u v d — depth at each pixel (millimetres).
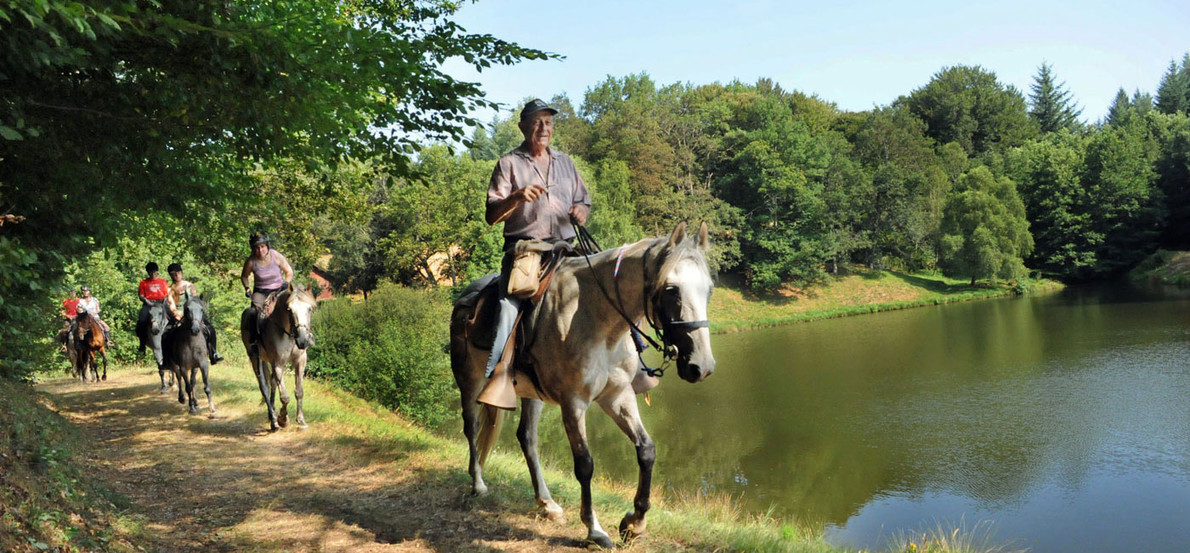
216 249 13586
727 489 20344
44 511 4934
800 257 71438
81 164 6137
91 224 7270
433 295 27594
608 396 5156
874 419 27672
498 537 5602
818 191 76375
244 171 8570
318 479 7664
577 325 4938
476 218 56219
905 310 65312
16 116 5066
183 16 5293
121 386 16781
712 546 5395
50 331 10492
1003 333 46844
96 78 5668
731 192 80062
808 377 36656
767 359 43406
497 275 6062
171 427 11117
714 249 70375
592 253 5645
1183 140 81312
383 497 6797
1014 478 20844
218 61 5418
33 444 6664
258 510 6566
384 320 25391
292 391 15992
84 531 5055
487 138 74188
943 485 20547
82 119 5812
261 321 10539
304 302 10117
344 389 24453
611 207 68000
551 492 6773
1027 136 117750
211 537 5840
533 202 5484
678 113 101062
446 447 9086
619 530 5457
